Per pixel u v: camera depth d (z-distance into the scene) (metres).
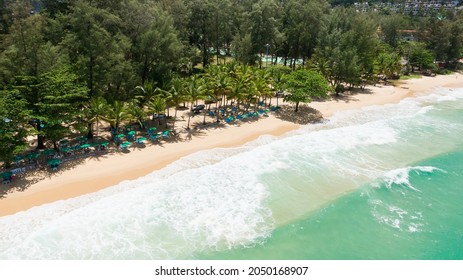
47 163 35.34
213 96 50.97
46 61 38.53
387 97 72.00
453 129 54.06
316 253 26.59
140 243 26.08
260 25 78.69
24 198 29.80
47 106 35.09
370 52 77.00
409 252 27.23
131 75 47.66
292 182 36.00
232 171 37.34
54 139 36.47
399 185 36.59
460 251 27.58
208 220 29.16
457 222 31.30
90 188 32.16
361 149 45.09
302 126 52.22
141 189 32.81
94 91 44.72
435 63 109.94
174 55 55.31
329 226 29.67
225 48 92.06
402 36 146.25
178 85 47.41
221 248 26.16
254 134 47.72
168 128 47.41
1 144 31.11
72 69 42.41
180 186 33.81
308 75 58.06
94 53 42.81
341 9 104.62
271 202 32.34
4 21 55.41
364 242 28.19
